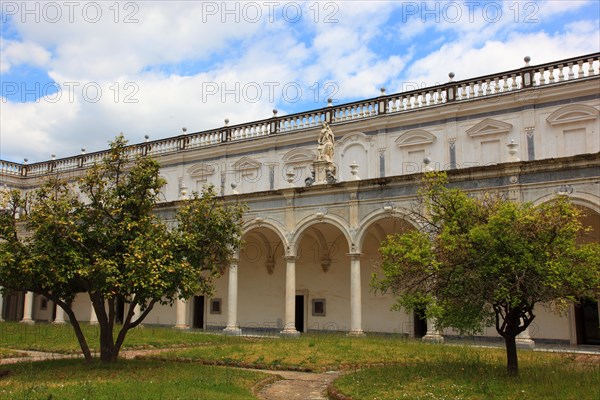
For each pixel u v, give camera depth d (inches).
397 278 602.5
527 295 525.0
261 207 1183.6
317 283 1320.1
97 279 604.1
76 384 504.1
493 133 1147.9
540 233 527.5
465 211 587.2
